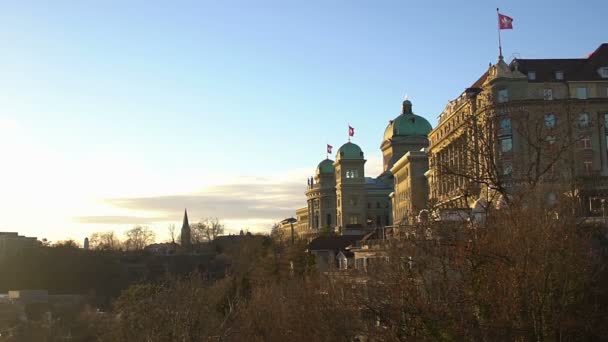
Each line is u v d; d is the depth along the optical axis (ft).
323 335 202.69
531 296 136.15
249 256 552.82
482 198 194.29
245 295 358.43
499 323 134.82
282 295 282.56
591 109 381.60
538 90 389.80
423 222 157.69
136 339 221.46
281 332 239.91
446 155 418.10
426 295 153.69
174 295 236.02
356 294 172.14
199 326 228.02
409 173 583.99
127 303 253.24
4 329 411.13
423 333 146.51
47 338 388.37
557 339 140.15
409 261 155.53
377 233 333.62
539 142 175.42
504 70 382.42
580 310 140.77
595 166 373.20
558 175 180.24
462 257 144.87
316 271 336.90
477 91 403.13
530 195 159.94
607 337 141.28
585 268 142.51
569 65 406.82
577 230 155.12
